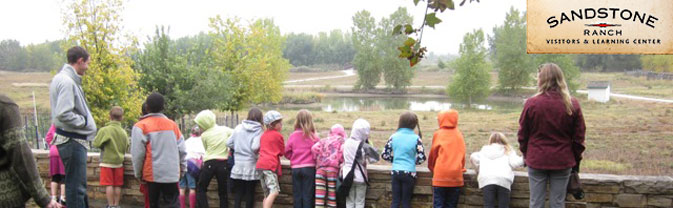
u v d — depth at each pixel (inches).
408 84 3245.6
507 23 2593.5
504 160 197.8
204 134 229.1
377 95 3014.3
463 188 208.1
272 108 1942.7
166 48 753.6
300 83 3855.8
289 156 216.2
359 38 3380.9
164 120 195.8
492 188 193.9
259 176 214.8
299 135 214.5
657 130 954.1
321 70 5502.0
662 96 1993.1
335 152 209.6
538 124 160.2
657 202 191.3
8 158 108.7
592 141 792.9
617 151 666.2
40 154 250.7
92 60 554.6
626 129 978.7
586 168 522.3
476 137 853.2
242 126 219.5
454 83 2000.5
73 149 176.6
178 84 732.7
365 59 3319.4
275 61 1445.6
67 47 575.2
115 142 225.1
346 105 2154.3
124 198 243.1
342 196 211.0
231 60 959.6
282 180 227.0
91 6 566.3
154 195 194.9
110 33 573.3
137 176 193.5
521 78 2546.8
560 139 158.7
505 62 2566.4
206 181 225.8
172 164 194.2
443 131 203.8
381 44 3289.9
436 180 197.9
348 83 3882.9
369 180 215.9
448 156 198.1
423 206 212.5
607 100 1855.3
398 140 205.6
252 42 990.4
